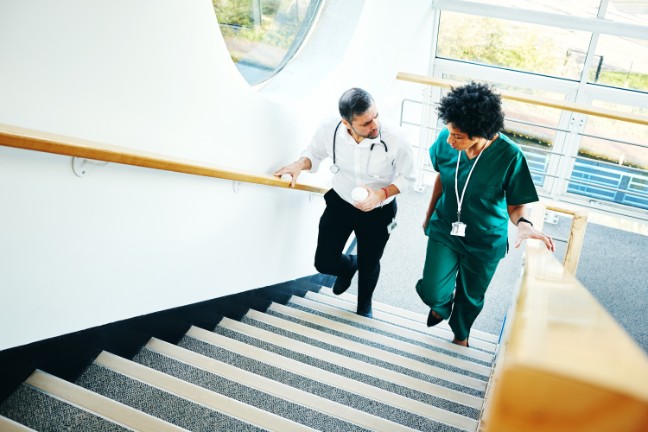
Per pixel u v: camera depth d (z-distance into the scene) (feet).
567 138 18.35
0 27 4.53
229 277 9.00
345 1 11.33
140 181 6.52
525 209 7.98
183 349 7.54
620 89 17.75
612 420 1.67
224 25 10.80
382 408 7.41
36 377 6.05
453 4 17.70
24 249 5.48
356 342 9.24
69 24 5.04
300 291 12.14
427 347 10.05
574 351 1.83
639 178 18.11
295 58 11.16
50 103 5.10
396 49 14.67
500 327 12.55
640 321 12.96
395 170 8.86
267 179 7.97
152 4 5.82
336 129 8.56
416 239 15.66
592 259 15.14
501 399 1.80
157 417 6.23
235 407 6.47
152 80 6.10
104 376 6.64
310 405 7.01
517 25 17.89
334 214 9.45
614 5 16.51
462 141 7.27
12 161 5.08
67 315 6.20
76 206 5.82
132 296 7.02
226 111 7.49
